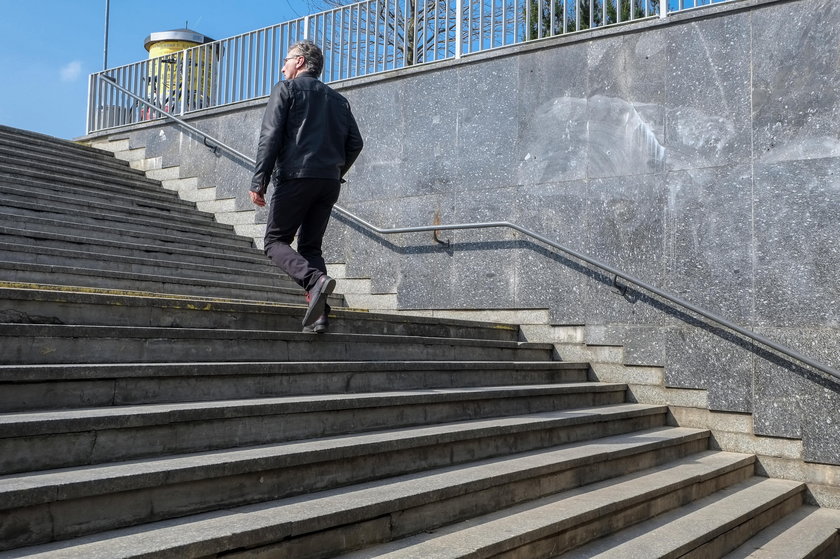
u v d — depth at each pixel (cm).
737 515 482
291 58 527
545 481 435
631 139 725
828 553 516
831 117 626
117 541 253
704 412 670
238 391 407
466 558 311
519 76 796
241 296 715
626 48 736
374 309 875
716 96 684
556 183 762
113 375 350
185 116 1095
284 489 331
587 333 736
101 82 1266
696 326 678
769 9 662
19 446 280
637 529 434
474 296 805
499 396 535
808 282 625
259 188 486
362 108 907
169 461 307
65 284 555
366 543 316
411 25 928
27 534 246
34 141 1055
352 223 902
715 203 675
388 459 386
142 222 843
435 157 844
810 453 615
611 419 597
